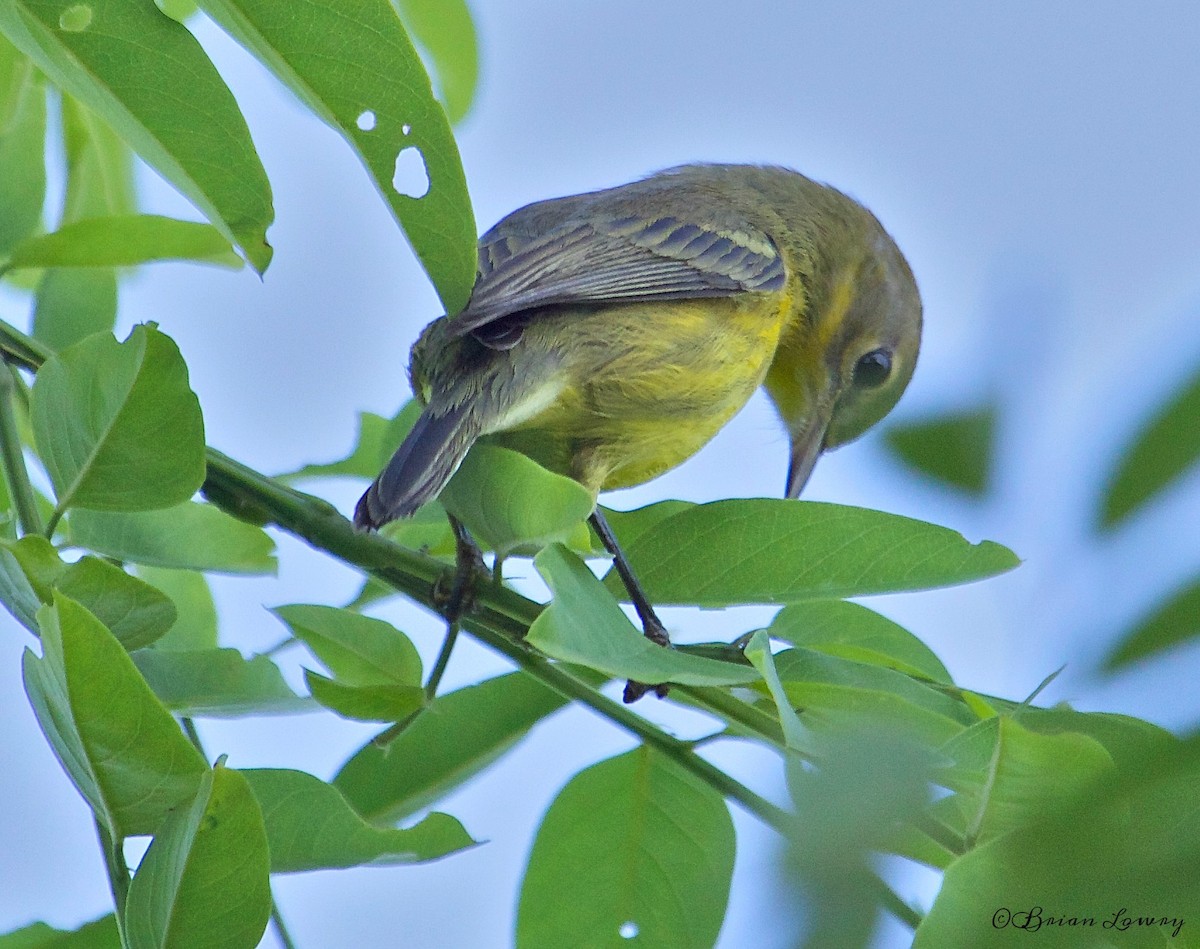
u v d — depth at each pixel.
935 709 6.31
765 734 6.18
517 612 6.59
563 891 6.86
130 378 6.01
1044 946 2.74
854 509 6.81
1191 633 2.20
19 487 6.18
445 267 5.97
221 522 6.95
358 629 6.97
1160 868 2.57
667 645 6.83
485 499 6.39
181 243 7.82
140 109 6.01
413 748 7.19
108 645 4.78
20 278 8.68
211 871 4.85
